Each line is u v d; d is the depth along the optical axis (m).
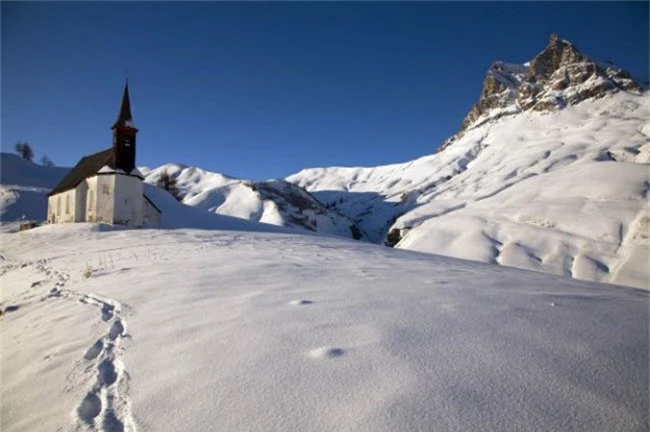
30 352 6.47
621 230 54.97
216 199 140.50
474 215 72.00
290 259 14.95
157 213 48.31
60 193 48.81
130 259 16.92
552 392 3.82
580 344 4.97
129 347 5.82
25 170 97.19
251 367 4.68
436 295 7.88
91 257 19.36
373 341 5.24
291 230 66.25
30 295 11.87
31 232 36.03
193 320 6.77
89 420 4.10
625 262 47.19
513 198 82.88
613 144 180.00
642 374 4.16
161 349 5.58
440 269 12.49
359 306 7.06
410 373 4.29
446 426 3.36
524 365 4.40
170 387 4.43
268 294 8.34
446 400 3.73
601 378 4.07
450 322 5.98
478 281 9.68
